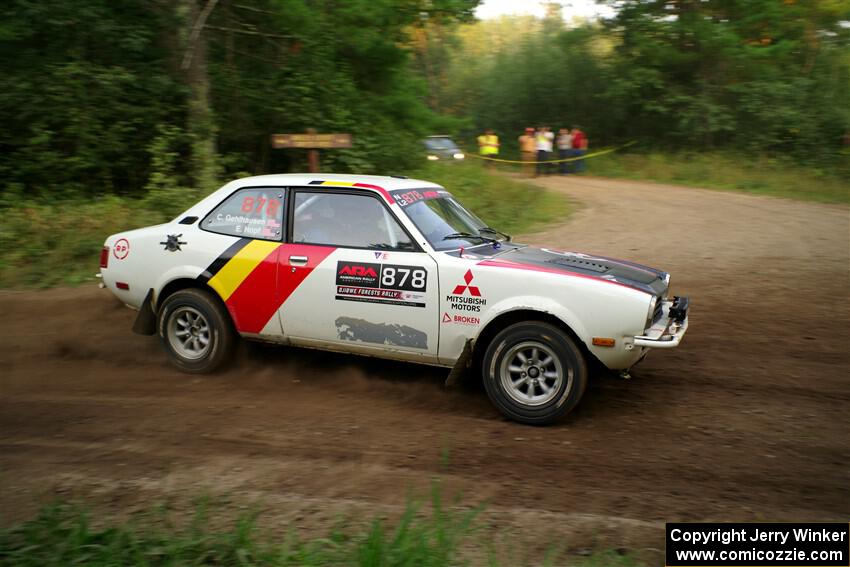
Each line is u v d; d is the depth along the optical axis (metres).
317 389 5.89
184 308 6.19
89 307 8.23
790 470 4.42
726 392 5.78
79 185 13.59
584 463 4.53
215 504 3.97
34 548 3.37
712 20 27.48
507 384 5.18
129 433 4.98
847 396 5.67
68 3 12.80
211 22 15.54
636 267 5.71
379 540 3.28
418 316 5.37
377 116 17.22
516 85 36.47
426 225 5.61
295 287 5.74
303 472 4.38
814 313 8.01
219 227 6.14
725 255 11.21
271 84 15.71
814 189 19.89
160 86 13.77
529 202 16.28
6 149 14.00
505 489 4.16
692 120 27.25
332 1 16.59
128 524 3.73
